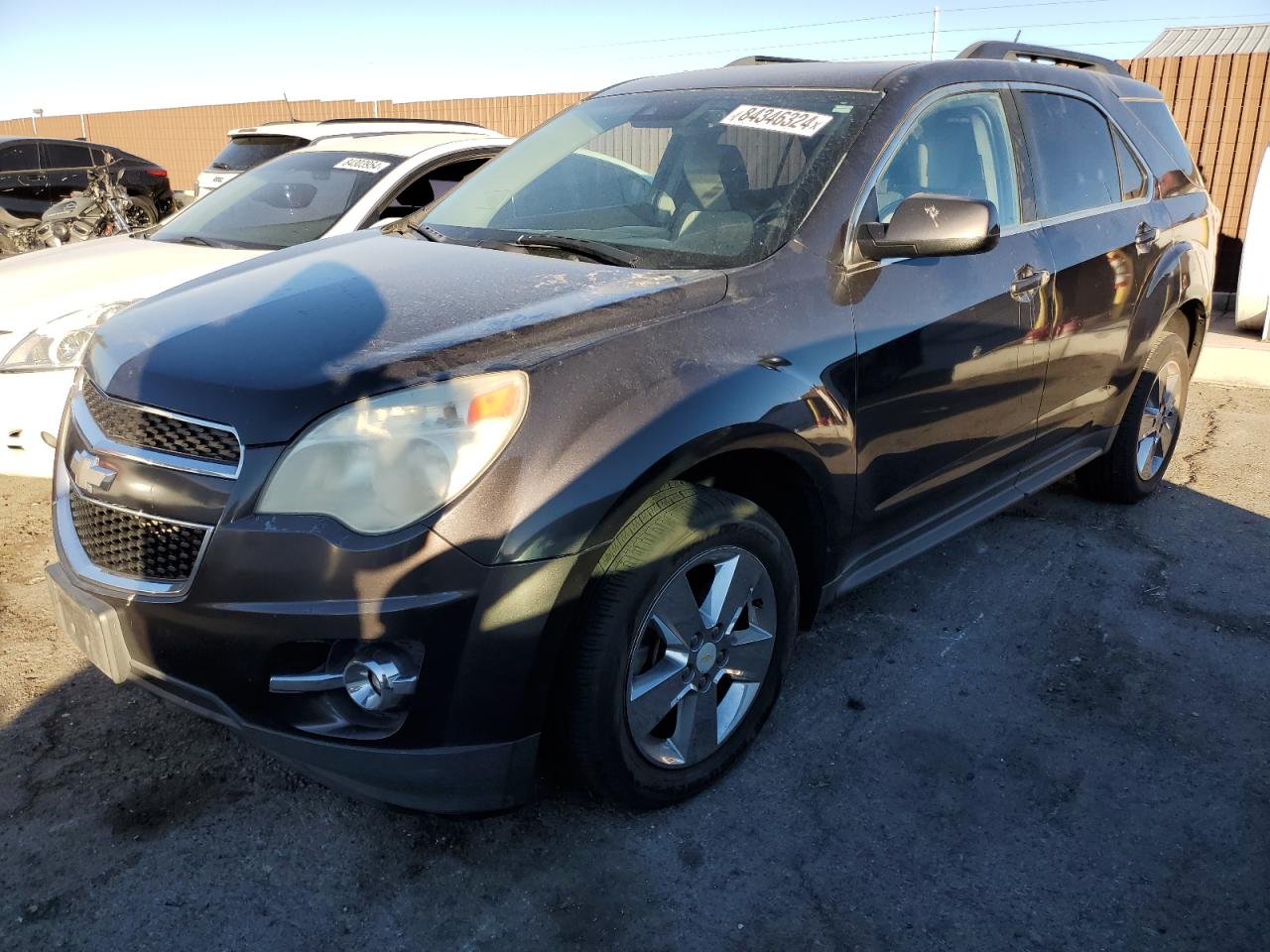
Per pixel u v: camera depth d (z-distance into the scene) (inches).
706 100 130.2
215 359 85.1
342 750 81.6
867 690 119.0
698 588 96.0
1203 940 82.9
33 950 79.8
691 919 84.3
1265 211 298.7
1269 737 111.0
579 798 99.1
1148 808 99.1
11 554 153.5
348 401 78.4
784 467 99.7
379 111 613.0
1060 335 134.9
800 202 107.7
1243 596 143.5
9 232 391.9
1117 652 128.4
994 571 150.7
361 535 76.9
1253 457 203.8
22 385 154.3
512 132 559.2
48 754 104.3
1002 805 99.2
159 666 84.5
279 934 82.1
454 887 87.5
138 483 83.1
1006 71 137.3
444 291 97.0
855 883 88.7
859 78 123.1
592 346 85.5
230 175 351.9
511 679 80.4
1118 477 170.1
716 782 101.2
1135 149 162.2
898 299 109.1
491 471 77.8
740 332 94.9
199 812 96.2
